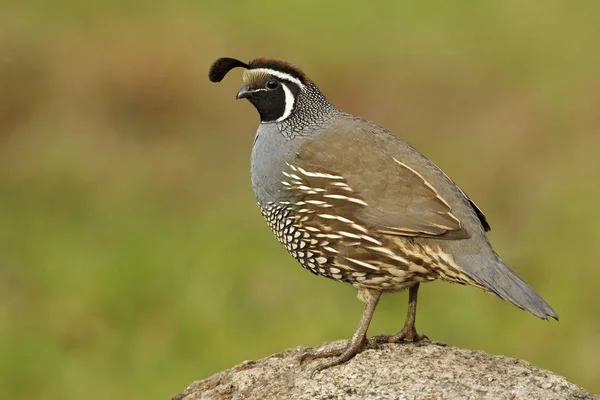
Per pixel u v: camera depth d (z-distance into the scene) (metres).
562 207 18.70
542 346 15.08
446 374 8.98
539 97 22.52
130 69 23.08
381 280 9.83
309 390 9.05
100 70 23.16
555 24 25.33
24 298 16.36
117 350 15.20
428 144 21.42
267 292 16.03
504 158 20.66
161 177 20.23
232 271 16.62
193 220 18.55
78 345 15.34
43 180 20.14
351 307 15.59
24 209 19.12
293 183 10.05
